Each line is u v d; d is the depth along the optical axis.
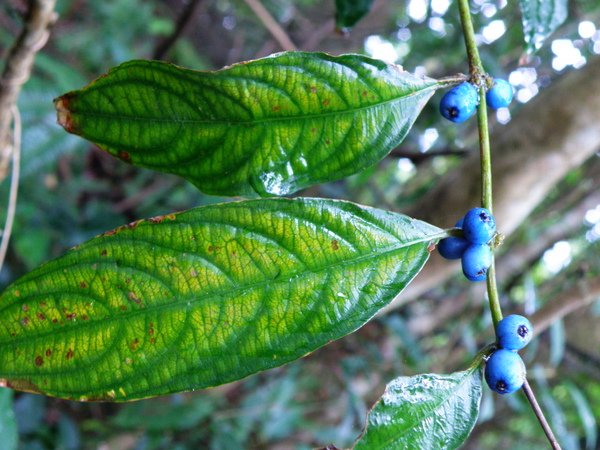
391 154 0.36
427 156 0.35
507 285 0.46
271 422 0.46
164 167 0.14
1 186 0.37
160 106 0.13
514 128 0.26
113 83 0.13
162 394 0.12
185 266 0.12
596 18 0.41
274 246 0.12
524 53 0.17
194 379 0.12
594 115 0.25
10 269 0.41
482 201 0.13
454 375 0.12
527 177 0.26
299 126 0.13
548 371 0.42
